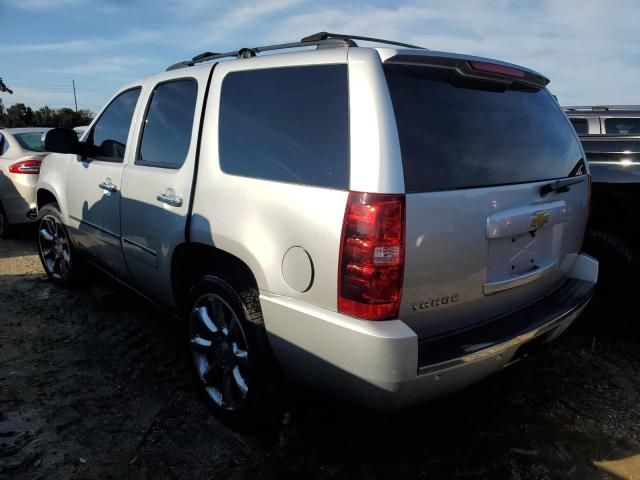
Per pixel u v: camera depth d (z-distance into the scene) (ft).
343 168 6.88
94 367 10.89
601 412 9.84
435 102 7.41
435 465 8.23
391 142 6.64
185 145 9.62
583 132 19.66
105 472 7.79
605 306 12.55
